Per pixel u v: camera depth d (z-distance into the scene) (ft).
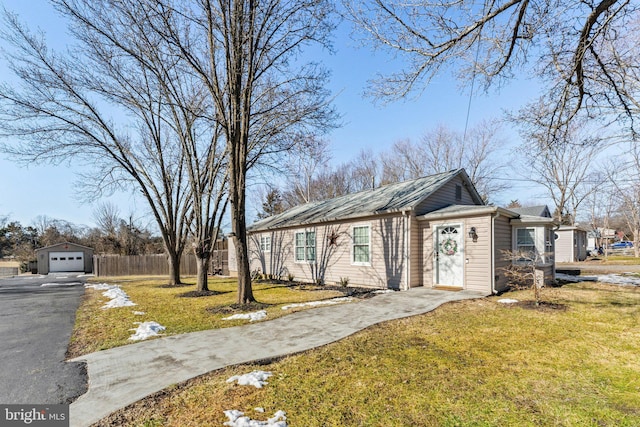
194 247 39.27
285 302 29.53
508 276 33.42
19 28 32.71
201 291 37.93
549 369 13.43
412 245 35.19
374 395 11.33
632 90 20.07
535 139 22.67
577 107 18.92
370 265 38.86
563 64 18.89
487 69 19.48
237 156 28.91
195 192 38.45
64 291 43.60
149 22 24.85
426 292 31.68
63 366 14.78
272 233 58.18
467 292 31.01
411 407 10.52
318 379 12.68
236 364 14.44
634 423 9.46
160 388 12.10
